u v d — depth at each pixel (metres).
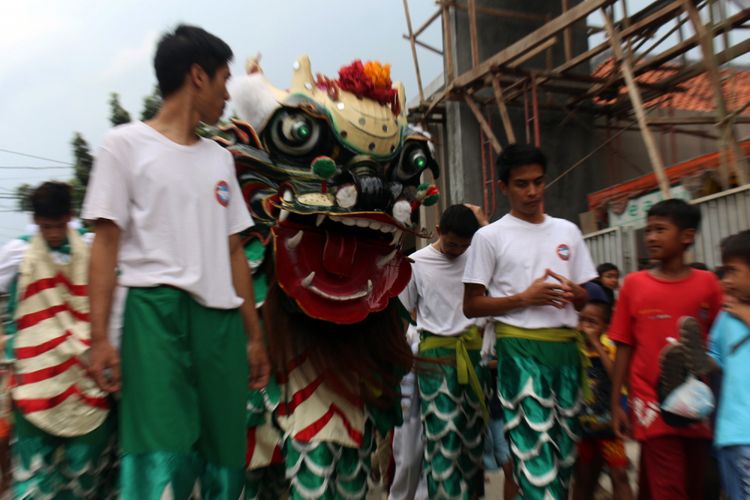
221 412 2.39
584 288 3.53
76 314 3.26
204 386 2.37
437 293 4.41
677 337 3.21
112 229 2.30
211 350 2.37
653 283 3.32
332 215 3.14
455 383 4.23
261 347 2.71
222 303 2.42
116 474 3.14
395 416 3.65
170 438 2.18
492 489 5.38
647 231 3.38
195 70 2.45
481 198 10.75
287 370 3.29
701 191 7.77
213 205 2.47
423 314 4.45
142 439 2.18
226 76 2.55
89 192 2.31
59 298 3.25
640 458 3.50
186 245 2.35
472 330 4.40
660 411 3.16
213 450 2.39
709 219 6.68
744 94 9.99
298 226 3.22
